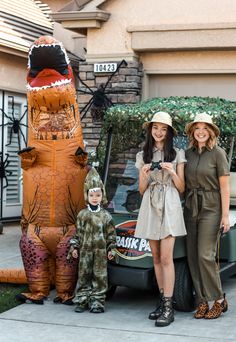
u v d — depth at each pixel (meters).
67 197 6.89
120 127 7.24
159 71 10.49
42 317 6.37
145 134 6.77
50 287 7.33
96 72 10.48
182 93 10.50
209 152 6.30
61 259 6.84
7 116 12.30
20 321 6.23
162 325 6.05
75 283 6.92
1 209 12.13
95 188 6.55
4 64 12.13
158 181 6.23
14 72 12.45
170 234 6.07
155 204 6.16
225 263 7.17
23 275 7.46
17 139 12.60
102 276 6.52
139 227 6.25
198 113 6.95
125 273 6.46
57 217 6.86
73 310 6.63
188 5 10.08
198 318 6.32
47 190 6.86
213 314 6.33
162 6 10.21
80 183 6.96
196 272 6.42
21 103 12.77
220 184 6.25
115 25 10.45
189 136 6.43
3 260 8.88
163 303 6.20
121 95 10.38
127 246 6.58
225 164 6.24
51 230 6.87
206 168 6.23
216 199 6.29
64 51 6.87
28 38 12.59
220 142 7.48
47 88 6.75
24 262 6.96
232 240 7.18
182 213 6.24
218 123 7.07
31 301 6.84
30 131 7.06
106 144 7.37
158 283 6.35
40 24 13.52
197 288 6.39
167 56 10.44
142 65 10.58
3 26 12.24
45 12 14.34
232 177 7.78
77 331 5.93
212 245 6.31
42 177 6.88
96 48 10.56
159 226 6.13
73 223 6.93
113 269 6.54
